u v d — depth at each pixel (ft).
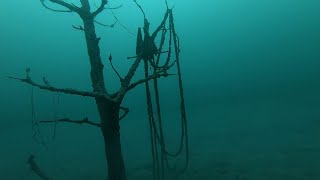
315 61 204.23
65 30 208.64
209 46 227.40
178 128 100.07
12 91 192.34
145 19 26.00
